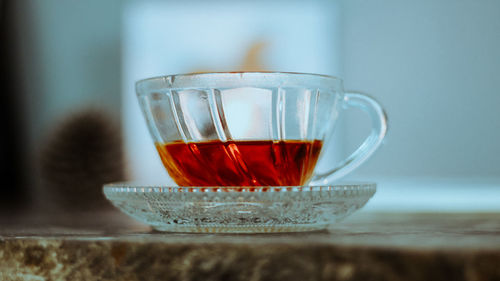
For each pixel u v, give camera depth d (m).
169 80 0.35
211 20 2.10
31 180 1.67
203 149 0.35
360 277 0.26
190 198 0.32
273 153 0.35
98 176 0.67
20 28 1.83
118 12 2.03
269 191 0.32
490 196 1.86
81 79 1.99
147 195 0.33
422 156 2.15
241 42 2.11
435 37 2.13
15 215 0.51
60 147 0.68
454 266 0.26
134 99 2.05
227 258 0.27
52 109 1.90
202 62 2.10
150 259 0.28
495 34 2.12
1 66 1.78
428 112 2.14
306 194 0.32
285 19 2.11
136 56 2.06
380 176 2.16
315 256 0.27
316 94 0.35
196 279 0.28
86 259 0.29
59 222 0.42
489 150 2.13
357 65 2.14
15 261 0.30
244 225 0.33
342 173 0.38
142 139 2.03
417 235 0.31
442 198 1.79
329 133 0.38
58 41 1.97
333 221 0.34
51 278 0.29
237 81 0.34
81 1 1.99
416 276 0.26
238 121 0.35
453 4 2.12
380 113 0.38
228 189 0.32
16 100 1.81
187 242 0.28
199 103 0.35
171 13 2.08
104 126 0.70
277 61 2.12
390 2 2.13
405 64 2.14
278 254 0.27
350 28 2.13
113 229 0.36
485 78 2.13
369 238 0.29
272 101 0.34
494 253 0.25
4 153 1.73
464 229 0.35
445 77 2.14
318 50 2.12
